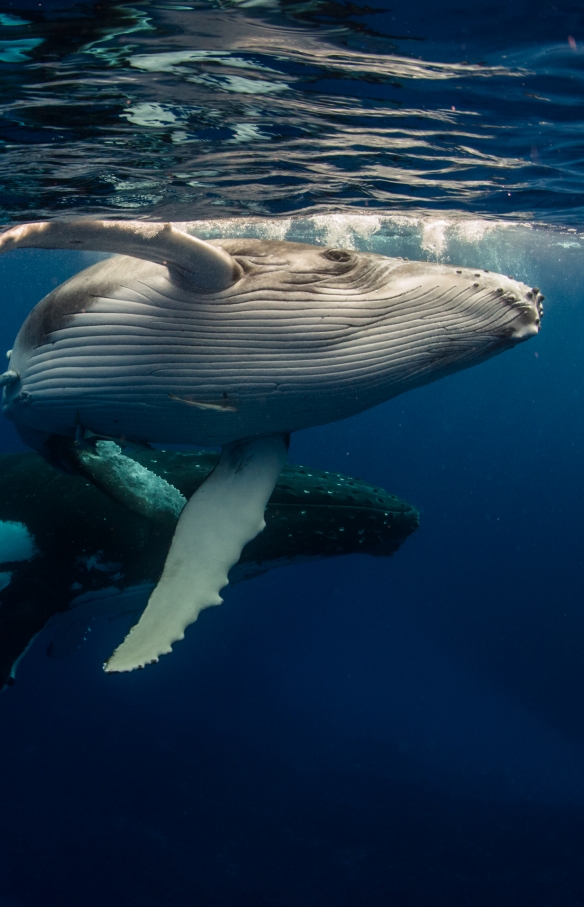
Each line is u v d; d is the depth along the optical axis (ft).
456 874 46.24
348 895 42.09
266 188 36.37
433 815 54.70
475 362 12.46
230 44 19.08
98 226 9.23
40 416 13.88
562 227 57.00
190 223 44.34
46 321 12.48
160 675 76.23
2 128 25.43
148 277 11.26
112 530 20.26
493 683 90.84
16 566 19.75
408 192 39.52
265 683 80.94
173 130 26.30
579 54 20.85
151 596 12.11
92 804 48.96
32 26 17.16
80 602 20.71
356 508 22.06
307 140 28.48
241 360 11.56
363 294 11.62
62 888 39.50
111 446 15.65
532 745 72.69
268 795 54.34
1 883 39.14
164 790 52.34
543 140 29.58
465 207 44.88
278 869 44.24
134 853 43.75
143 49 18.95
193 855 44.57
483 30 19.15
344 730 70.74
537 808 58.29
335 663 92.38
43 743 56.44
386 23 18.47
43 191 35.53
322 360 11.65
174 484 20.88
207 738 63.16
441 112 25.73
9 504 20.61
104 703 66.13
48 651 22.63
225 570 12.43
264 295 11.27
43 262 109.60
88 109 23.57
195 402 12.01
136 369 11.85
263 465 12.95
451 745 70.23
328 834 49.57
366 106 24.80
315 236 50.34
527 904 42.98
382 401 12.73
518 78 22.61
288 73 21.49
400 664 95.50
